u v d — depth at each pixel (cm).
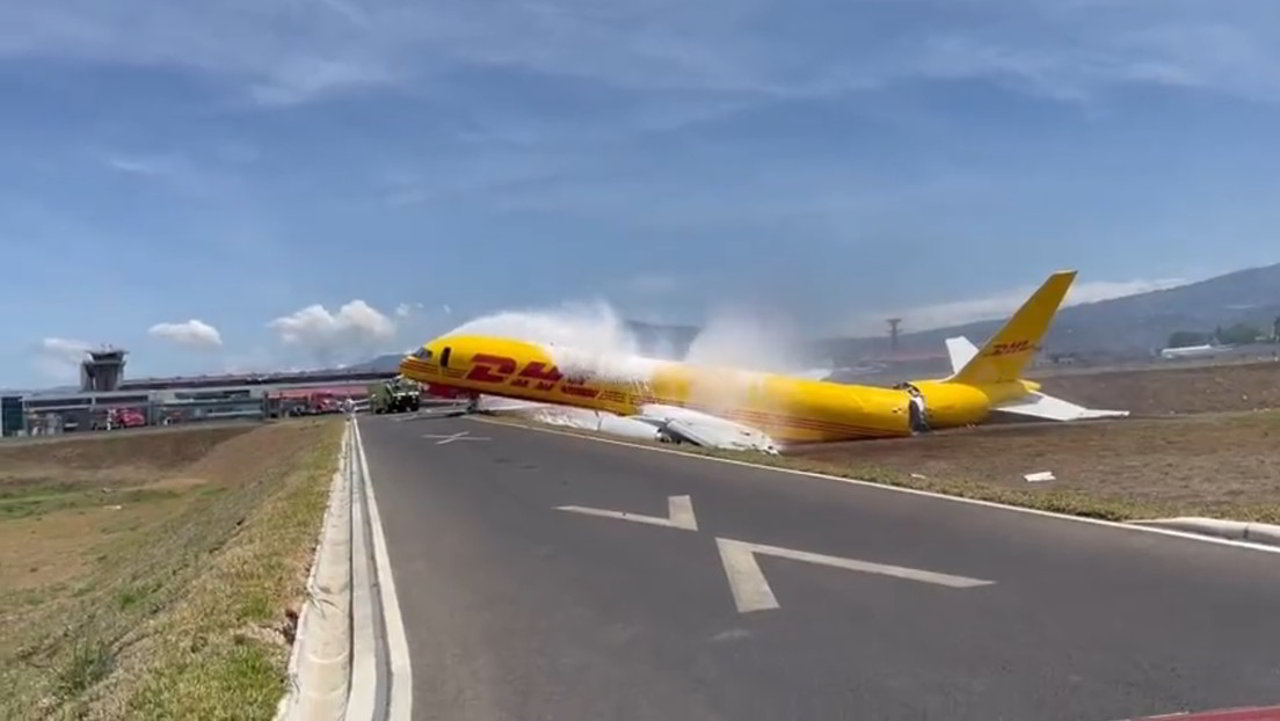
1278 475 2180
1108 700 645
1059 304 4900
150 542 3020
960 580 1006
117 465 8169
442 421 5341
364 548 1438
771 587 1031
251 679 762
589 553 1291
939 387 4809
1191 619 817
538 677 777
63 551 3403
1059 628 815
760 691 709
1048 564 1055
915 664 746
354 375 16362
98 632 1388
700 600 998
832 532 1328
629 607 987
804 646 812
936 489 1684
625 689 734
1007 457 3106
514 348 5103
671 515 1572
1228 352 15888
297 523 1705
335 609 1107
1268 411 5800
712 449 2864
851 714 650
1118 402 8388
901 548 1190
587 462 2583
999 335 4847
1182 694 648
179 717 680
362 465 2889
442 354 5181
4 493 6512
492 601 1049
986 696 666
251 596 1062
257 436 7200
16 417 12462
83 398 13788
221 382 15875
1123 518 1298
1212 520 1189
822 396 4653
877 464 3039
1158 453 2936
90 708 781
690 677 752
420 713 704
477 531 1534
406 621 980
